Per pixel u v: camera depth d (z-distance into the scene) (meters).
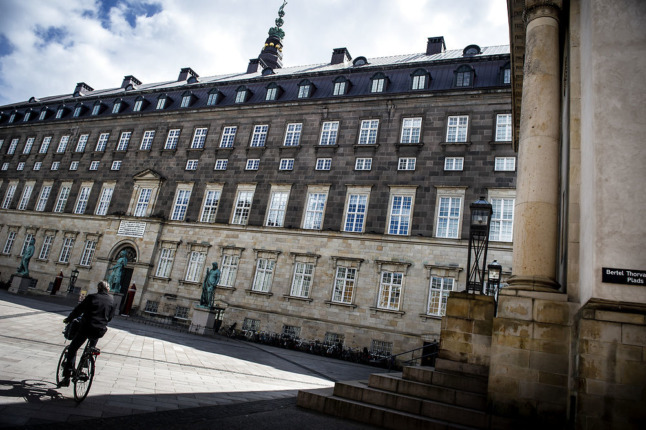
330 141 36.59
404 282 29.91
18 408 6.15
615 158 8.09
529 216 9.72
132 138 46.44
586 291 8.20
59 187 49.34
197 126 43.16
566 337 8.58
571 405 7.76
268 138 39.03
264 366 18.05
